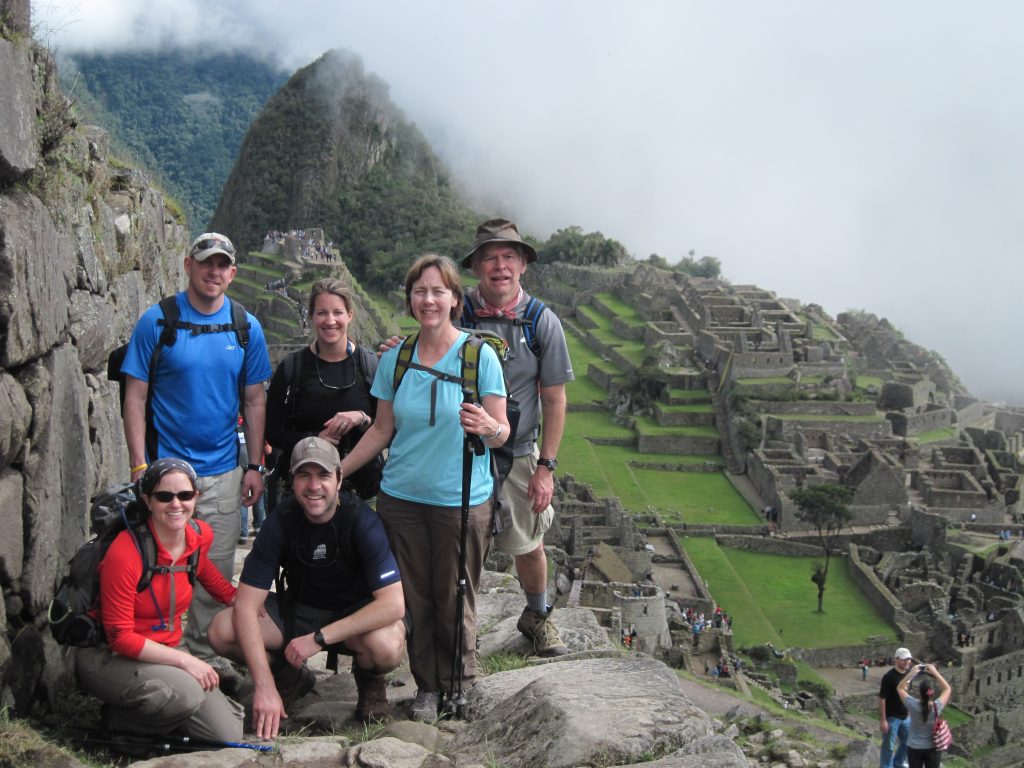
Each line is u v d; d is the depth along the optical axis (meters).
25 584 7.89
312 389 9.50
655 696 7.97
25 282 7.66
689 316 115.19
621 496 78.06
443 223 192.25
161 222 15.65
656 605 42.28
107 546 7.75
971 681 58.22
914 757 14.22
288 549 8.27
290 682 8.68
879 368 119.00
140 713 7.73
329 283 9.45
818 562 72.44
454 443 8.39
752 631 57.34
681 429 93.31
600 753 7.14
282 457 9.73
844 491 71.81
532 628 10.45
